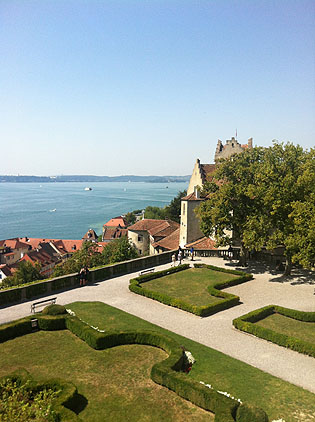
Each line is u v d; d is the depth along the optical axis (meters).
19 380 16.64
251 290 34.38
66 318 25.02
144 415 15.10
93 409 15.50
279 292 33.62
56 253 132.88
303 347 21.62
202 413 15.25
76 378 18.09
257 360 20.80
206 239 51.28
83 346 22.08
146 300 32.00
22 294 31.69
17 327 23.70
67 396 15.33
